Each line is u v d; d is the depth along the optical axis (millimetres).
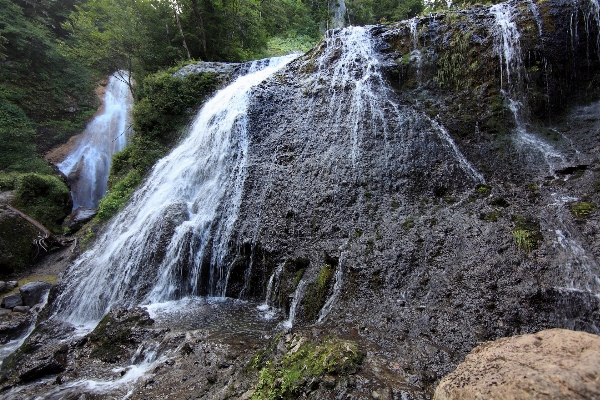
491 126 6410
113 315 5555
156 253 6938
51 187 12500
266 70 11336
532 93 6391
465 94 6914
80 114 18797
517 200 5031
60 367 4656
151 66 14820
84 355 4949
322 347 3443
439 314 3965
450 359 3266
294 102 8500
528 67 6500
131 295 6594
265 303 5828
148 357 4602
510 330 3523
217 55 16422
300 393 2951
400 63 7699
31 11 19703
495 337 3500
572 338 1960
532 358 1908
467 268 4301
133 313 5516
